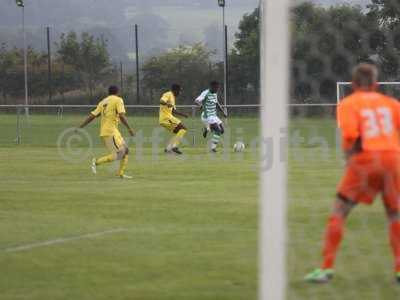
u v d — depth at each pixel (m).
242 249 20.31
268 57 11.66
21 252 20.31
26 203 29.69
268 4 11.56
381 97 16.83
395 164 16.53
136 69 117.38
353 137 16.41
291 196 28.78
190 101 116.31
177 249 20.45
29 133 77.31
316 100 16.09
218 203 29.02
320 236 21.12
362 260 18.64
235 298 15.66
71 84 134.62
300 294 15.78
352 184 16.61
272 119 11.77
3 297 15.96
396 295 15.81
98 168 44.00
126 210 27.56
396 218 16.75
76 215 26.59
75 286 16.78
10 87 134.38
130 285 16.80
